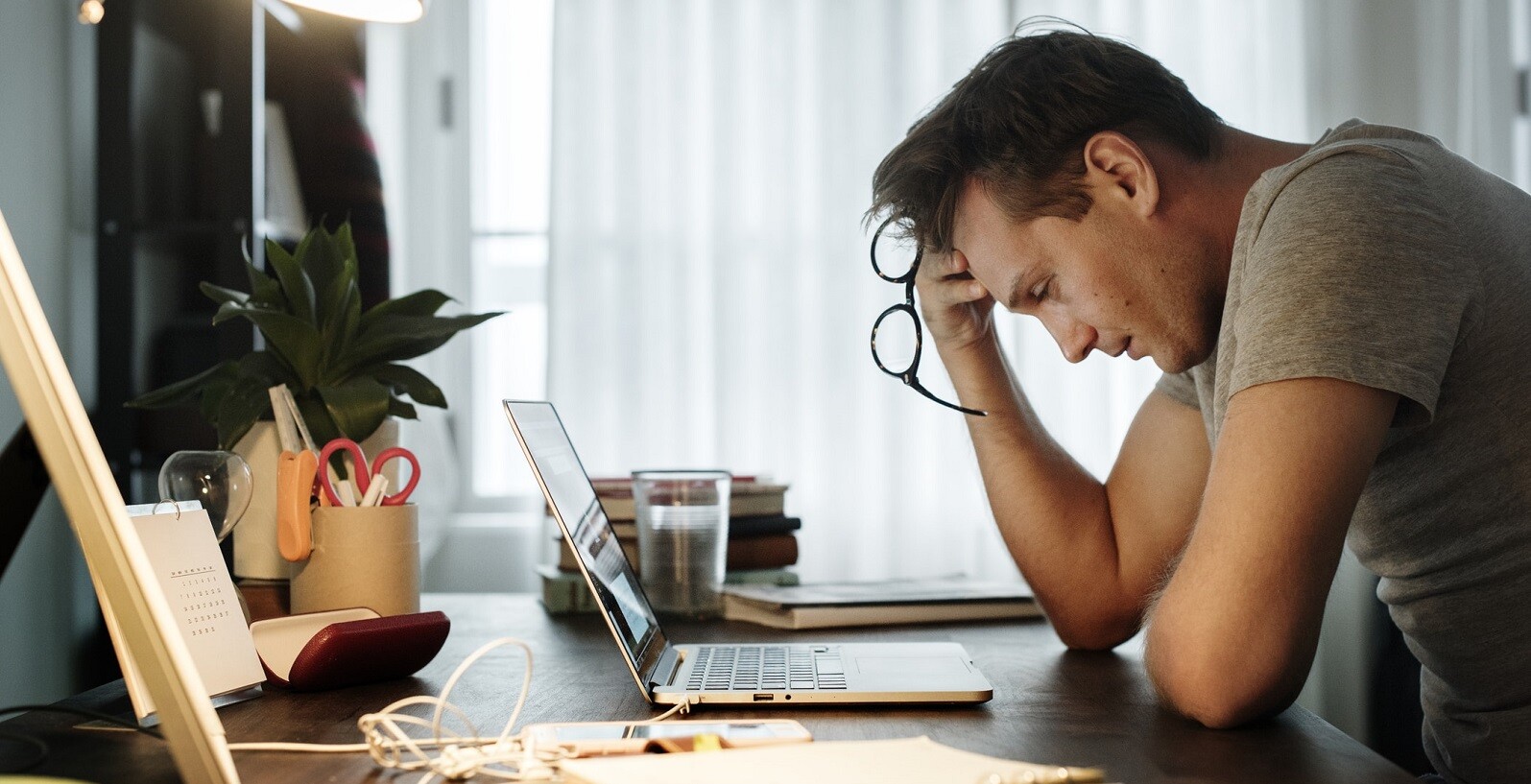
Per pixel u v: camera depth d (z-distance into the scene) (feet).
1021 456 4.00
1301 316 2.56
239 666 2.89
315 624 3.17
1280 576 2.45
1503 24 9.57
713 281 9.43
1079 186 3.15
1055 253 3.22
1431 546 3.13
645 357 9.47
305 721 2.64
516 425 2.81
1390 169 2.74
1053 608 3.83
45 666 7.79
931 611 4.29
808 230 9.59
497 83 9.75
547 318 9.38
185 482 3.08
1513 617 3.06
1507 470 2.94
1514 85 9.59
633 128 9.43
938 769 1.94
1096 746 2.38
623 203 9.42
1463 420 2.92
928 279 3.95
